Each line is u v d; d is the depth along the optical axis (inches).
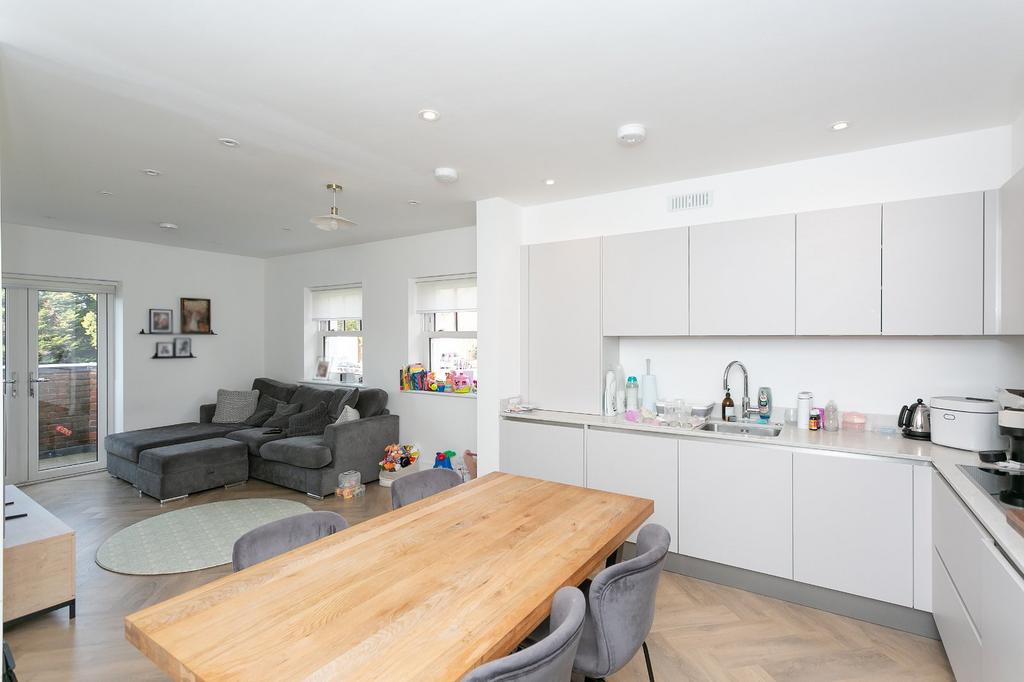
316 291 254.1
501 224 155.6
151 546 137.6
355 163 124.8
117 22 68.8
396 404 218.2
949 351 112.4
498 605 53.4
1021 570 53.4
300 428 204.5
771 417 130.8
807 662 91.0
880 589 100.1
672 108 95.2
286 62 79.3
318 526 76.2
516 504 86.0
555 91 88.8
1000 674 59.4
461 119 99.9
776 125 102.4
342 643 46.6
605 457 132.6
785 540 109.7
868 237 109.7
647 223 142.9
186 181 138.6
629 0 64.5
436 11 66.6
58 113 96.9
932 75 83.0
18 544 98.6
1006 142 102.0
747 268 123.0
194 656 44.4
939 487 89.9
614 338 152.2
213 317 249.4
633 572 62.4
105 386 218.5
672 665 90.3
